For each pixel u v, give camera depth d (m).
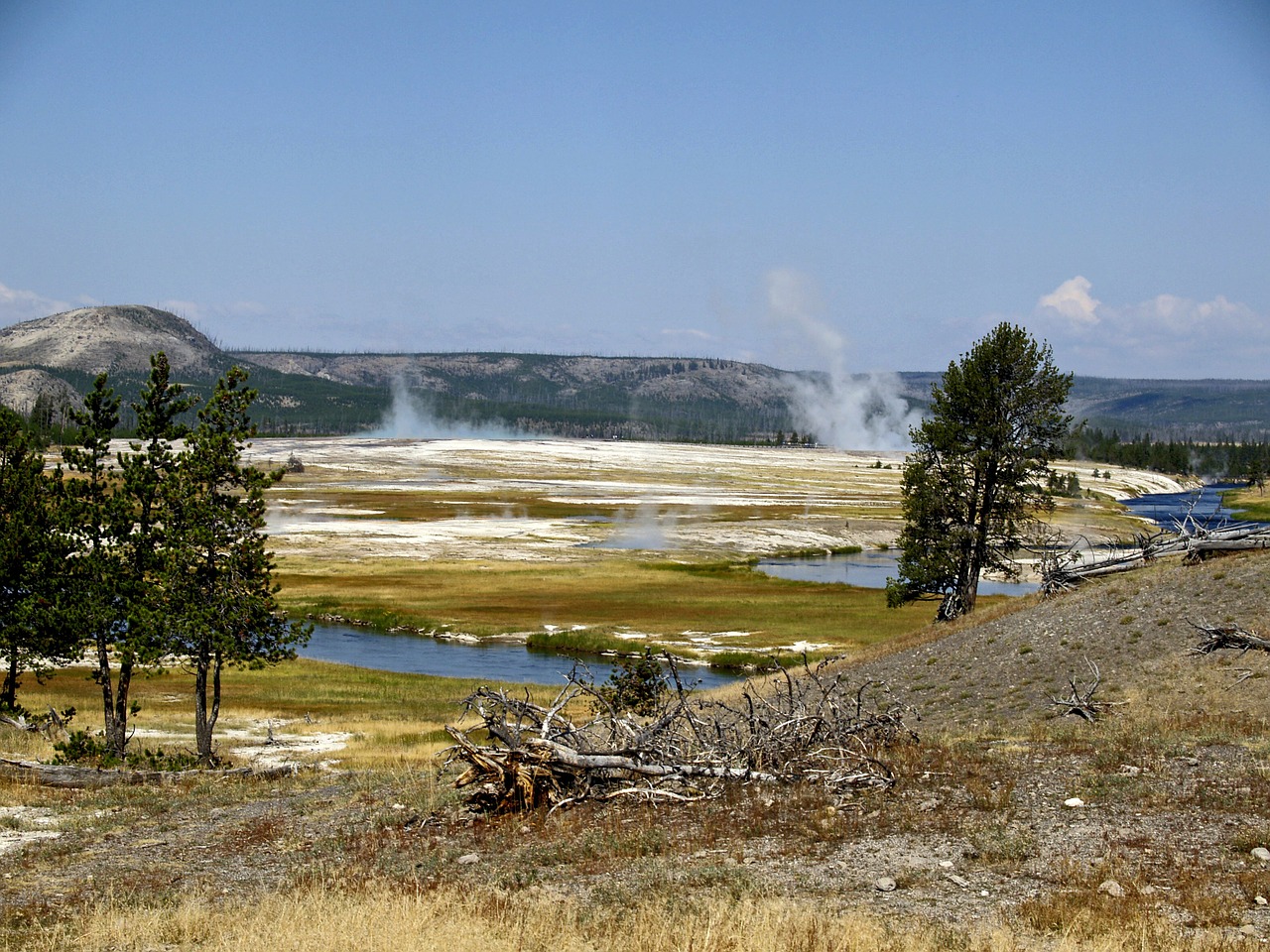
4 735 30.03
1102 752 18.33
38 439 37.00
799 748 18.89
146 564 30.17
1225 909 11.58
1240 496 184.88
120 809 19.56
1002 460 46.75
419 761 27.23
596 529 116.19
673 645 57.72
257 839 16.97
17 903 13.65
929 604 70.38
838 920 11.45
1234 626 27.75
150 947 11.50
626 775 18.20
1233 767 16.84
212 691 44.47
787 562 97.06
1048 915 11.57
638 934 11.12
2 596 32.28
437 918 11.90
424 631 64.00
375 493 157.38
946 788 16.98
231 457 29.59
